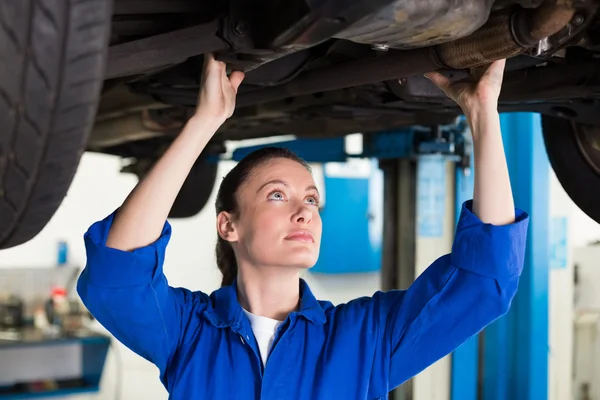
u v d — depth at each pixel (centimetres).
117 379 437
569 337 282
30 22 69
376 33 88
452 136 235
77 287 106
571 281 282
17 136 77
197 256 493
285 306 115
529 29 94
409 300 111
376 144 244
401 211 258
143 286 101
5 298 382
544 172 261
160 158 103
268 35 92
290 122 224
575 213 392
